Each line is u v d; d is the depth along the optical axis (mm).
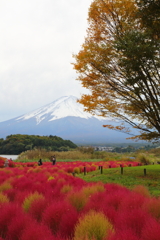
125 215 4617
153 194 9977
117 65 13469
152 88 13523
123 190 8289
